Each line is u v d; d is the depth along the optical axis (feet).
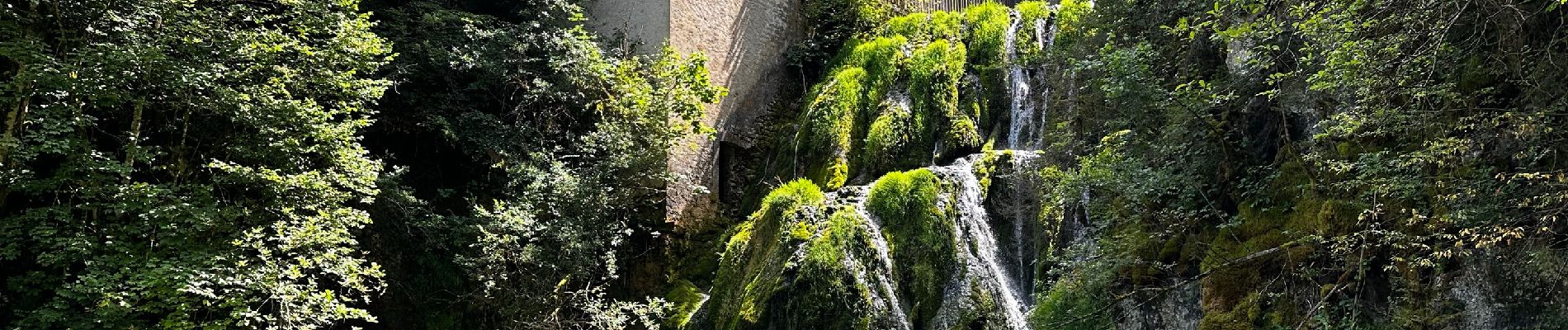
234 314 32.22
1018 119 62.28
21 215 33.65
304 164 38.55
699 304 52.70
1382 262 29.66
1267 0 32.37
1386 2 26.68
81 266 36.68
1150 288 33.65
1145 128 37.78
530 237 46.37
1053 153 48.70
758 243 51.29
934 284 48.65
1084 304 37.83
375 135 49.67
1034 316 42.16
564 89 53.36
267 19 39.09
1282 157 35.47
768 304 45.93
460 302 46.68
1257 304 31.81
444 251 47.73
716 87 57.36
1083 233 45.44
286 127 36.81
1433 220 27.71
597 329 46.68
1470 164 27.45
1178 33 37.60
